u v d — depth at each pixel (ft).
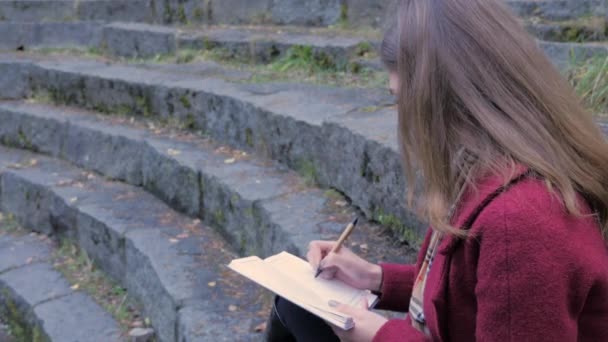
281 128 12.32
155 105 15.80
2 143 18.13
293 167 12.18
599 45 12.49
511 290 3.40
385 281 5.50
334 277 5.65
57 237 14.33
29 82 19.15
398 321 4.30
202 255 11.11
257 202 10.68
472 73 3.69
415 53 3.85
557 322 3.37
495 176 3.62
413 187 4.08
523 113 3.64
